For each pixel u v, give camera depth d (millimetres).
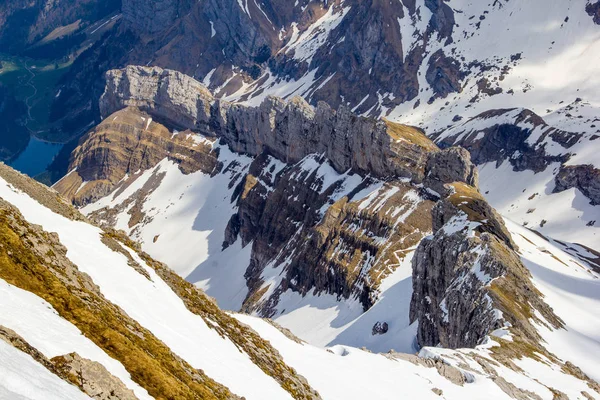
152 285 43969
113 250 44781
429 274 151000
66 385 25031
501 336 102188
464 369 73750
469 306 122312
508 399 70438
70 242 41344
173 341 39219
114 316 35969
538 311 121688
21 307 30312
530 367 91250
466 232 147625
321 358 57594
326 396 50938
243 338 49062
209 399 35562
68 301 33594
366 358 63594
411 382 61875
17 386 22281
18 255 34000
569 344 112938
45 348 27859
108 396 27578
